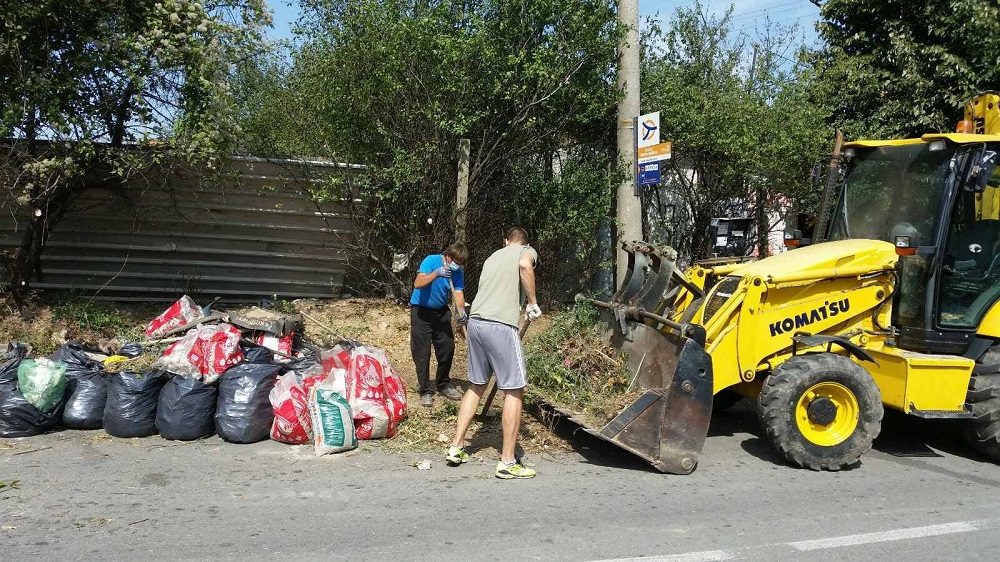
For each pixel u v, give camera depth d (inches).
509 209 391.9
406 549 162.1
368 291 394.6
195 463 213.9
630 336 244.2
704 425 220.1
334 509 184.4
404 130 356.8
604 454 238.8
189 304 305.6
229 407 232.7
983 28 421.1
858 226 275.6
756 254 501.4
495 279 215.9
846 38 499.8
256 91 372.8
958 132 291.9
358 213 366.0
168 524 171.2
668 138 429.7
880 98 473.4
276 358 268.8
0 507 177.3
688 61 465.1
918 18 462.9
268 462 217.8
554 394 250.1
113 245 359.9
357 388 241.9
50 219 331.3
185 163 323.3
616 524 180.7
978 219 248.4
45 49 289.6
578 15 350.3
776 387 224.7
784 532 178.9
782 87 448.8
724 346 233.5
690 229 489.7
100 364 252.2
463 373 323.0
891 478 225.6
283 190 359.9
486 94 356.5
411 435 246.8
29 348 262.2
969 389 237.9
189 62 298.2
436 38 338.3
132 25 301.7
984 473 233.6
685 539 172.7
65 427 238.8
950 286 243.8
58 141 300.4
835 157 293.4
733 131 424.5
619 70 371.9
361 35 343.0
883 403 241.4
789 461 229.3
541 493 201.8
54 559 151.3
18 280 329.1
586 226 383.9
